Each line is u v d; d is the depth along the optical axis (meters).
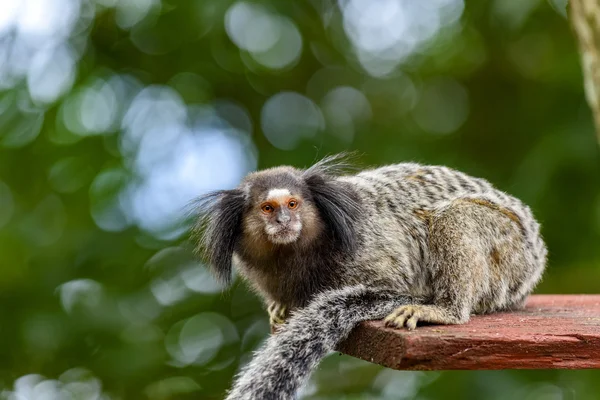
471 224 7.57
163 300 12.45
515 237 7.86
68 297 12.16
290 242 7.57
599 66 6.87
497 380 11.08
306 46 14.52
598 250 12.30
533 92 13.67
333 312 6.98
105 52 13.42
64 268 12.25
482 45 14.08
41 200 12.74
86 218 12.62
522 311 7.90
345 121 14.31
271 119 14.05
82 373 11.82
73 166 12.75
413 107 14.62
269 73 14.18
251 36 13.80
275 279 7.95
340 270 7.61
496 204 7.82
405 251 7.66
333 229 7.65
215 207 8.04
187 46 13.37
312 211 7.70
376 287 7.47
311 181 7.87
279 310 8.26
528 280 8.07
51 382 11.96
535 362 5.76
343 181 8.02
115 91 13.22
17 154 12.58
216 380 12.12
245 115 14.13
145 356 11.56
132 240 12.39
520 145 13.51
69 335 11.63
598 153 11.96
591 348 5.81
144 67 13.55
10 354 11.86
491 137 14.12
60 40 12.90
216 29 12.91
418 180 8.23
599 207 11.86
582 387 11.15
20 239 12.29
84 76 12.88
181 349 12.38
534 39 13.71
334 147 13.41
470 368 5.71
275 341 6.84
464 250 7.45
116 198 12.59
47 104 12.58
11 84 12.27
